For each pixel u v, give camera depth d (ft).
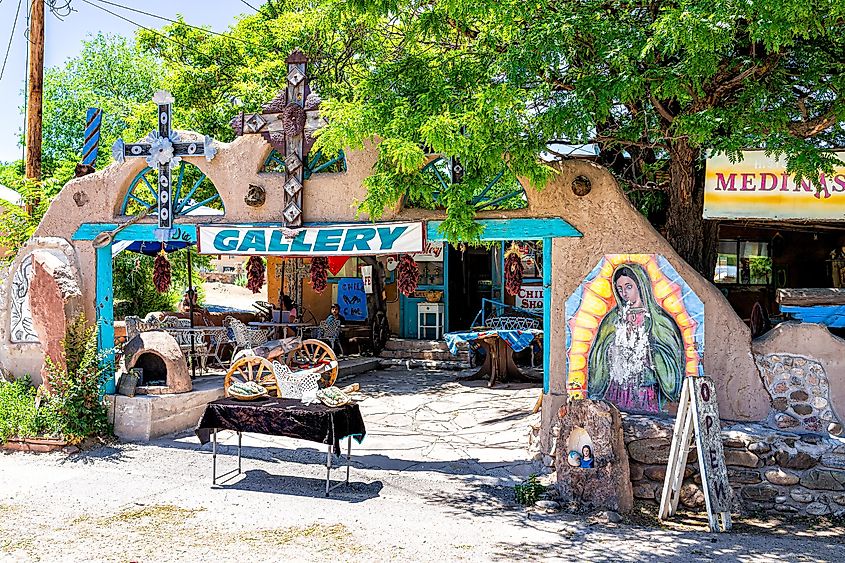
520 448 30.40
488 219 27.04
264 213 29.86
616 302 25.66
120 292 65.10
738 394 24.41
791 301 25.48
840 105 23.00
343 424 24.82
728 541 20.20
